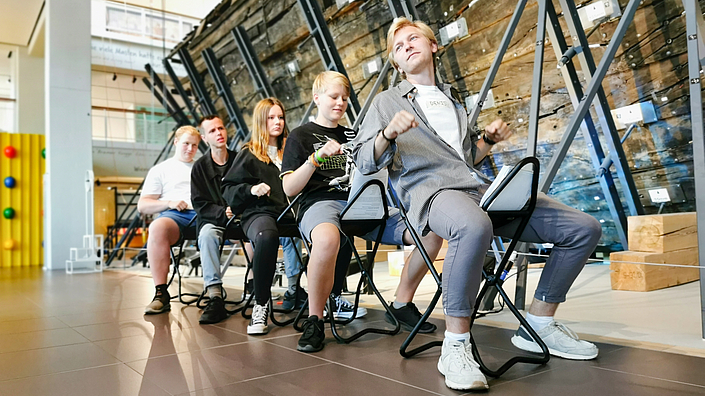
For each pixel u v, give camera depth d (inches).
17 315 100.7
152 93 260.4
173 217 105.8
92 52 263.3
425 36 63.9
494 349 61.6
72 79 260.1
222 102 251.6
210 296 89.9
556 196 156.1
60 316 98.3
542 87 136.6
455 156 59.1
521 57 135.9
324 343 68.2
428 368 54.4
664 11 109.0
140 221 254.1
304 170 68.4
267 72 219.6
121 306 111.4
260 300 77.4
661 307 86.0
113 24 261.9
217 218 95.3
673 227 112.9
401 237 72.5
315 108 212.1
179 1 249.1
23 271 254.2
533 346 59.0
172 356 62.8
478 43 143.0
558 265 57.1
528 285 119.9
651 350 57.9
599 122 131.9
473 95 153.9
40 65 374.3
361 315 87.0
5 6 303.0
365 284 116.3
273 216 84.9
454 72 154.3
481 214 50.3
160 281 101.5
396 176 60.4
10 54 368.8
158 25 255.8
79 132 260.5
